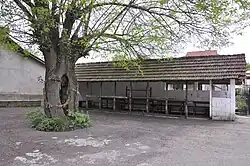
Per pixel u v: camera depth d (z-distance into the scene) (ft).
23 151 20.22
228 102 42.78
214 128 33.96
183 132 30.58
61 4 26.94
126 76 52.54
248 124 37.99
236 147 22.74
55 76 32.17
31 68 61.72
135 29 33.76
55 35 31.17
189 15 30.58
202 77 42.96
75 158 18.58
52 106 31.99
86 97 62.18
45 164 16.98
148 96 53.42
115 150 21.15
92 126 33.96
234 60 44.27
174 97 55.26
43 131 29.14
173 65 49.83
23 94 60.08
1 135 26.35
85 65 65.62
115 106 59.93
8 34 28.86
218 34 31.96
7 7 26.53
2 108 54.75
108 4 30.81
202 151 21.13
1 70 56.59
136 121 40.47
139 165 16.98
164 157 19.06
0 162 17.19
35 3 27.55
